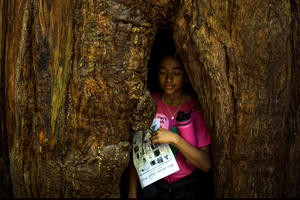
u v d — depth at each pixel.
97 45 1.23
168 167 1.49
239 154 1.47
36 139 1.41
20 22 1.33
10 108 1.46
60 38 1.31
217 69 1.33
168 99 1.74
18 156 1.45
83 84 1.29
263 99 1.39
